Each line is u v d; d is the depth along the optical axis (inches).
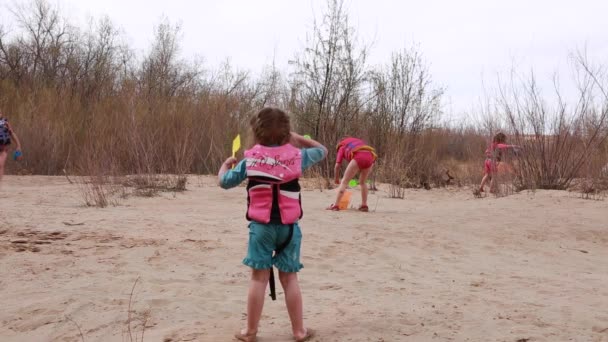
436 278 221.8
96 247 250.7
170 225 303.9
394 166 597.9
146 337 152.3
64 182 541.6
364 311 174.1
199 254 243.6
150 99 669.3
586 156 497.0
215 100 692.7
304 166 149.2
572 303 187.8
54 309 174.1
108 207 374.3
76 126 668.7
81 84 836.0
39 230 282.4
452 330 157.2
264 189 145.9
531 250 285.1
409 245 281.6
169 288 197.3
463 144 775.1
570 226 340.2
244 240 272.2
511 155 514.9
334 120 625.3
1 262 224.8
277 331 157.2
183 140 597.0
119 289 195.0
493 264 252.2
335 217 354.0
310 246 266.8
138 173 490.9
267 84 817.5
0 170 495.5
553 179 502.3
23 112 676.1
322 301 185.3
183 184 483.5
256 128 148.9
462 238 303.1
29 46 944.9
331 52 642.8
